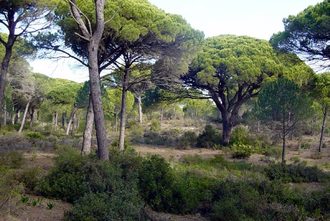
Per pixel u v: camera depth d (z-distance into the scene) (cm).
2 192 674
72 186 813
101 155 971
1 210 636
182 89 2741
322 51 1734
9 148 1686
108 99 3772
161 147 2588
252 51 2602
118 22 1484
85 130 1477
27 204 727
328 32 1619
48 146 1897
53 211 718
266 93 1762
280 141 2783
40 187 839
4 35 2692
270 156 2145
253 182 974
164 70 1922
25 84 3403
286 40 1797
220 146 2595
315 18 1628
